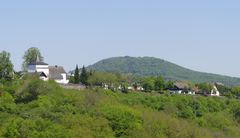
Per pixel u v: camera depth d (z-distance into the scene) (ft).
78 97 397.19
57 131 289.94
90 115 349.41
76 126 315.58
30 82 397.19
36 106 356.18
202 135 401.29
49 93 394.73
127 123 346.74
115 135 334.24
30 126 285.43
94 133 313.12
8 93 383.45
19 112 334.03
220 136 430.61
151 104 471.21
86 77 576.61
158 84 628.69
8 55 470.39
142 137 335.06
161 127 369.50
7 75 467.11
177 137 375.25
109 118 349.00
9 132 275.80
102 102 402.31
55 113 335.06
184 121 437.17
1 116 316.19
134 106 432.66
